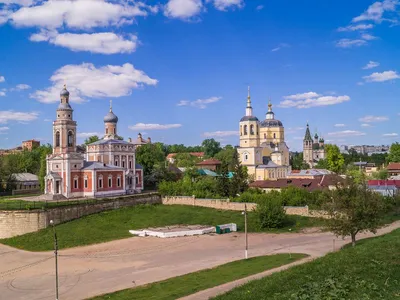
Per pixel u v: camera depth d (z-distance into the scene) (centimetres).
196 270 5559
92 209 9344
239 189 11119
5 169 13275
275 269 5131
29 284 5319
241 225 8762
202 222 9094
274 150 17188
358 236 7375
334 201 5903
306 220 8812
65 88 10906
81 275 5622
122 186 11675
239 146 16650
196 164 19850
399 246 4841
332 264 4384
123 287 4975
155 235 8056
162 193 11138
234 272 5225
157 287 4825
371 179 14175
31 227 8269
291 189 10119
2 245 7825
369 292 3547
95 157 11975
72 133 10925
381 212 6775
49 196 10300
